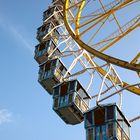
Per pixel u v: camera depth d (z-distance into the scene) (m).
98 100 30.45
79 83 36.50
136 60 27.45
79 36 32.50
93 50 30.25
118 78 37.09
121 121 30.48
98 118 30.64
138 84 27.80
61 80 40.66
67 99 35.62
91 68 34.66
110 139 29.12
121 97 32.34
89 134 30.41
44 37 45.47
